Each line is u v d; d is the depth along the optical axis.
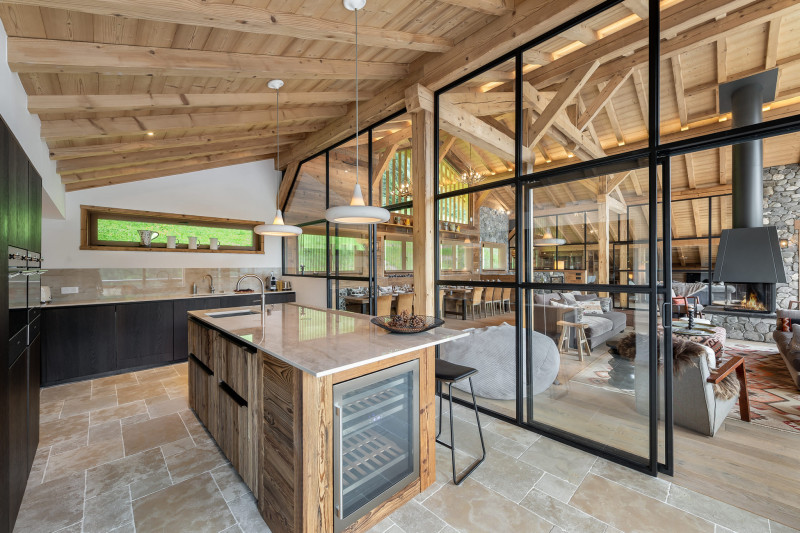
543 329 2.69
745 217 5.28
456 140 3.20
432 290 3.36
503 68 2.83
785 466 2.14
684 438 2.48
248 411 1.95
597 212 2.36
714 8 2.29
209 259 5.30
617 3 2.15
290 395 1.55
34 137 2.46
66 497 1.90
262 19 2.12
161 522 1.72
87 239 4.31
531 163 2.70
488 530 1.65
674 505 1.81
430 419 2.03
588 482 2.03
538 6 2.42
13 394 1.77
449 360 3.33
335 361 1.54
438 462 2.25
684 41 2.51
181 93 2.95
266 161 5.94
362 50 2.99
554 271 2.58
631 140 2.25
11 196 1.78
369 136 4.16
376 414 1.82
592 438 2.43
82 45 2.08
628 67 2.29
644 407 2.21
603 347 2.41
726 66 2.83
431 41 2.88
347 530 1.61
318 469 1.51
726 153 6.16
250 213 5.74
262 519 1.76
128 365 4.16
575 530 1.64
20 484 1.83
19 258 1.92
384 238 4.30
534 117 2.69
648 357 2.17
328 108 4.18
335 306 4.89
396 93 3.53
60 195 3.68
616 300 2.33
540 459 2.29
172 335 4.48
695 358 2.48
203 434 2.63
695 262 9.10
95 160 3.60
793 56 2.72
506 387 2.96
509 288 2.86
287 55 2.82
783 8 2.30
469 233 3.12
